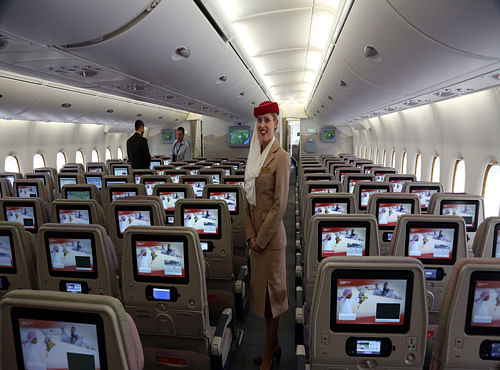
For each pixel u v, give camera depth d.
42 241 2.47
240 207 4.50
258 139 2.52
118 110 11.66
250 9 5.12
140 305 2.26
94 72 4.30
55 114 8.98
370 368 1.72
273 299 2.48
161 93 6.57
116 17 2.72
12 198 4.10
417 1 2.40
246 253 4.54
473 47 2.65
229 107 10.85
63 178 7.74
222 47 4.84
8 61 3.68
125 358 1.25
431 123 7.53
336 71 5.86
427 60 3.29
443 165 7.20
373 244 2.73
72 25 2.63
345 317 1.67
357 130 18.50
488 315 1.59
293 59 8.51
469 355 1.64
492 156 5.25
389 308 1.64
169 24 3.30
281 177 2.33
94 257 2.46
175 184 4.62
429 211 4.06
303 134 20.25
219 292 3.46
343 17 3.72
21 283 2.65
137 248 2.16
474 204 3.89
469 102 5.52
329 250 2.79
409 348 1.67
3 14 2.36
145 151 7.30
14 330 1.26
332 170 9.27
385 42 3.40
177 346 2.36
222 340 2.43
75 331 1.22
